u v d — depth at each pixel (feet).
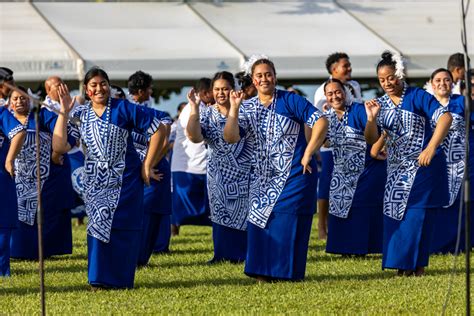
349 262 50.80
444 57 91.04
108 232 41.29
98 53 85.66
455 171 54.19
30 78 83.56
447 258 52.34
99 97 41.42
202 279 45.03
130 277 42.19
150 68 85.71
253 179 43.62
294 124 42.55
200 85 55.93
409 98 44.34
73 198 54.75
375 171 52.80
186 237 67.15
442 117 43.47
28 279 45.68
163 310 37.01
